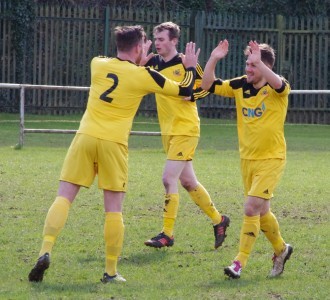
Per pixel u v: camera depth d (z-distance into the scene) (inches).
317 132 2233.0
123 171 713.6
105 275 717.9
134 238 902.4
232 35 2452.0
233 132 2169.0
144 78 707.4
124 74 707.4
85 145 703.1
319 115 2468.0
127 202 1115.3
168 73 877.8
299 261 808.9
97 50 2418.8
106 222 712.4
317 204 1139.3
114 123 706.8
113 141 703.7
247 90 741.3
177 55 885.2
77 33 2413.9
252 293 682.8
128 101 708.7
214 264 791.7
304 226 983.0
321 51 2461.9
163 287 698.8
